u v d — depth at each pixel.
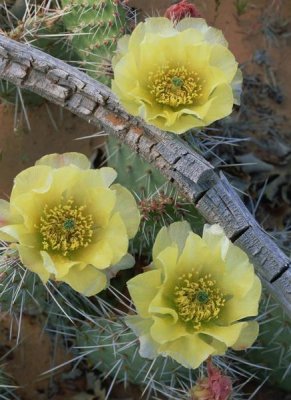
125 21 0.69
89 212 0.61
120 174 0.67
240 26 0.84
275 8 0.85
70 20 0.69
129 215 0.60
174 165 0.63
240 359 0.67
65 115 0.78
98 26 0.67
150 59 0.63
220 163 0.77
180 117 0.62
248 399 0.70
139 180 0.66
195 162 0.62
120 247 0.59
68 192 0.61
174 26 0.65
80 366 0.74
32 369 0.73
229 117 0.79
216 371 0.60
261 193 0.76
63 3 0.69
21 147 0.77
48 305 0.69
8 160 0.77
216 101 0.62
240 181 0.78
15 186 0.59
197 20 0.64
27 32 0.68
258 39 0.84
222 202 0.63
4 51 0.64
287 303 0.63
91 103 0.64
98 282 0.59
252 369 0.70
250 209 0.78
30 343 0.74
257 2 0.85
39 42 0.69
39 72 0.65
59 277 0.58
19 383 0.73
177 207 0.64
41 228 0.60
